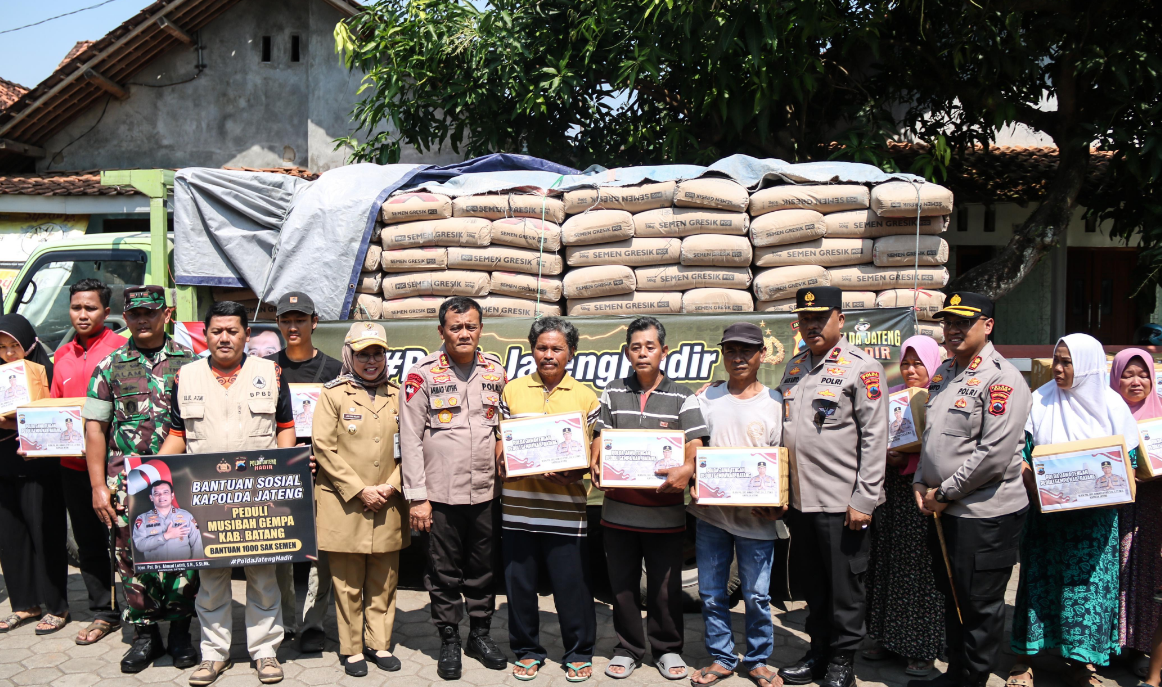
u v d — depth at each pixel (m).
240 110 12.63
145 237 5.86
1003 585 3.37
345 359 3.82
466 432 3.72
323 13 12.16
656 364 3.63
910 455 3.75
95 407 3.76
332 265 5.02
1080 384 3.53
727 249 4.68
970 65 8.04
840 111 8.70
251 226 5.34
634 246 4.81
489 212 4.93
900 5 7.70
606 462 3.50
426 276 4.97
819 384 3.54
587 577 3.72
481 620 3.88
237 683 3.62
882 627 3.84
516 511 3.70
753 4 6.39
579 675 3.64
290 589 4.10
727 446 3.60
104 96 12.71
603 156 8.88
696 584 4.56
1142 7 7.35
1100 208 8.41
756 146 8.19
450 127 9.34
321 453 3.65
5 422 4.12
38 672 3.73
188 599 3.74
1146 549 3.62
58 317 5.90
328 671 3.77
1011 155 10.23
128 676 3.71
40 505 4.19
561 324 3.75
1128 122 7.23
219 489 3.51
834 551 3.47
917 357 3.88
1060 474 3.35
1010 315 10.82
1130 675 3.77
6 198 10.38
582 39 8.55
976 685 3.42
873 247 4.71
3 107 14.35
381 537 3.71
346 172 5.39
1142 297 7.98
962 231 10.26
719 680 3.65
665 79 8.22
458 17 8.74
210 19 12.52
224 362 3.65
